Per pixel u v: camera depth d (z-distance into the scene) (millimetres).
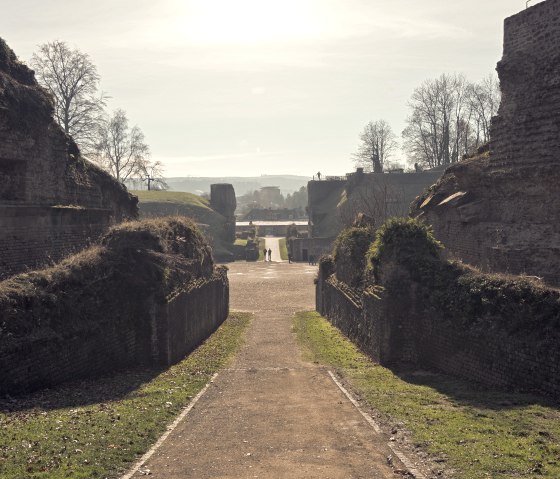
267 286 51781
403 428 11320
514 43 21922
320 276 36688
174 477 9062
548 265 20812
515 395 13531
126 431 11008
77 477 8641
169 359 19172
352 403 13594
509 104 22172
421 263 18922
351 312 24781
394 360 18844
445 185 28781
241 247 84312
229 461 9789
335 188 100062
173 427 11734
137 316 18953
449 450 9844
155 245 20328
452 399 13625
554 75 20516
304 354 21828
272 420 12320
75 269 17000
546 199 21156
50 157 23188
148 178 86938
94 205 26906
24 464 8922
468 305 16203
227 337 26812
